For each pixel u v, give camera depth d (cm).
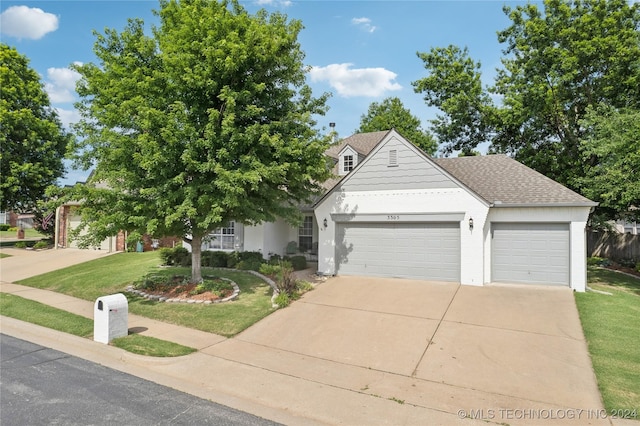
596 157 1916
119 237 2272
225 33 1098
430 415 526
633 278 1596
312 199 1806
